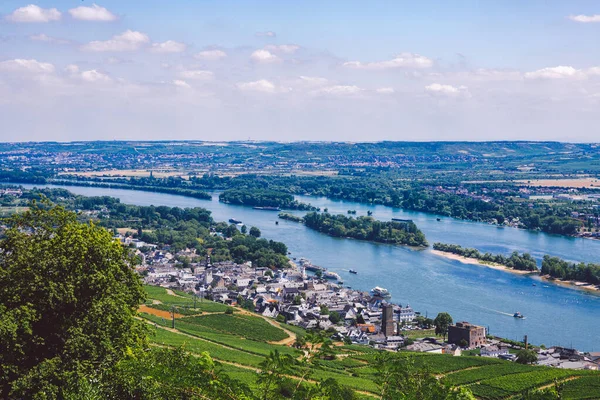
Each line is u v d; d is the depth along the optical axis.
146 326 118.38
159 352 81.81
